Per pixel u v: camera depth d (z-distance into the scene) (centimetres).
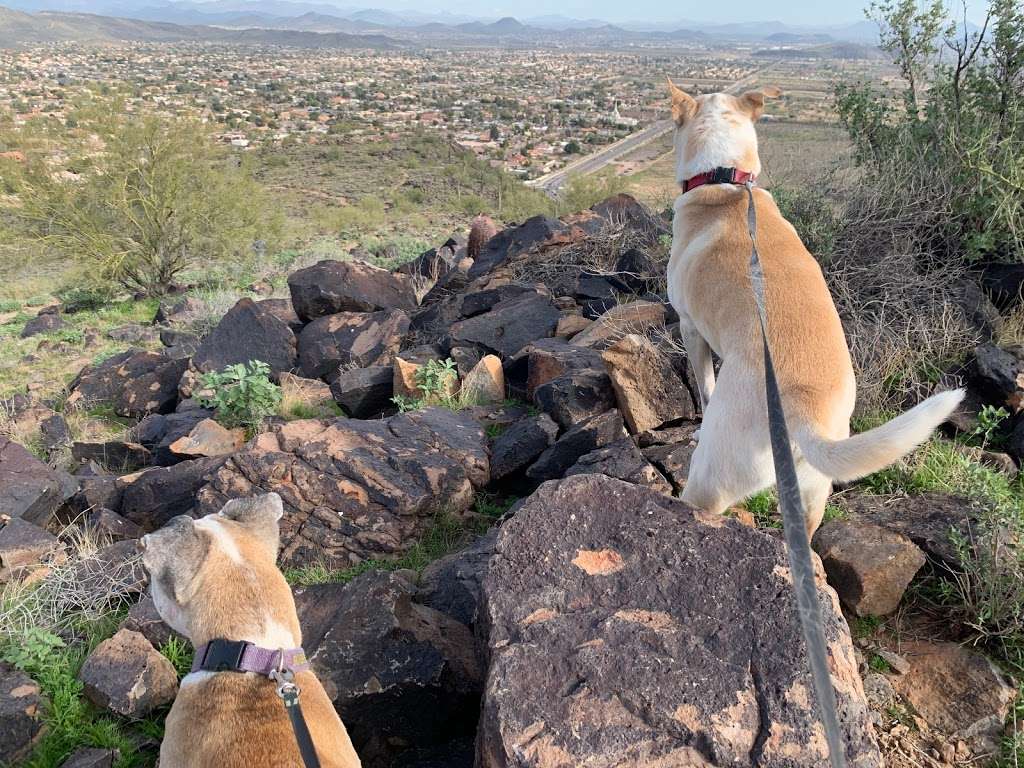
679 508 109
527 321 254
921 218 198
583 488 112
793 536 68
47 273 876
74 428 303
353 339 299
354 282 330
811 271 120
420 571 148
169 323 475
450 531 164
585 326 244
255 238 716
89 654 126
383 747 107
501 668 87
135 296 671
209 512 166
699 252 129
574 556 102
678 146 151
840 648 89
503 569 101
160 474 200
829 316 112
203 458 206
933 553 119
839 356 108
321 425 185
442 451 175
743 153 139
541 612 95
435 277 435
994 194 184
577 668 86
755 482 106
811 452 96
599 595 96
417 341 286
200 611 81
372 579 120
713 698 82
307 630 119
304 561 158
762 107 148
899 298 184
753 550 100
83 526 192
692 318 132
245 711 77
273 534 92
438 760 103
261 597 82
